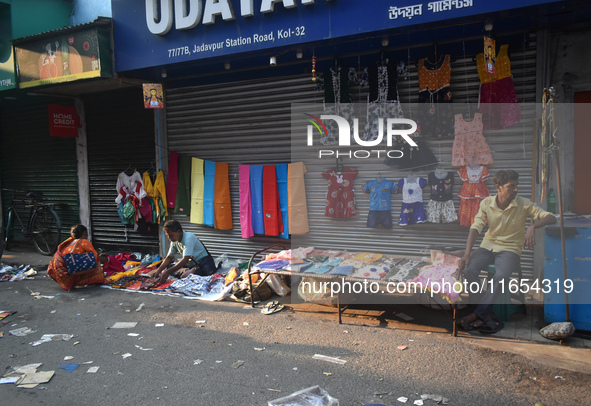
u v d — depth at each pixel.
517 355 3.61
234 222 6.84
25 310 5.19
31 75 7.12
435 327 4.28
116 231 8.08
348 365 3.56
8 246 9.10
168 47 6.09
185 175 7.05
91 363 3.74
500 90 4.91
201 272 6.09
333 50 5.60
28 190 8.49
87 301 5.48
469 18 4.48
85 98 8.07
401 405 2.96
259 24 5.45
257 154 6.54
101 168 8.08
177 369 3.59
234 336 4.24
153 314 4.93
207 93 6.84
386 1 4.74
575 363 3.45
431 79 5.21
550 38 4.75
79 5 8.18
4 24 7.41
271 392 3.19
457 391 3.11
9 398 3.21
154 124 7.35
